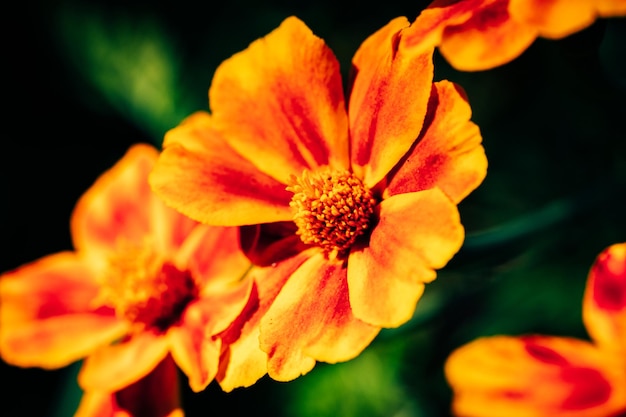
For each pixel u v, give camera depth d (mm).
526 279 225
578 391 172
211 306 182
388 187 165
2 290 209
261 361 161
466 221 234
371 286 157
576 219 209
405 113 159
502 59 152
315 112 171
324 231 167
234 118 173
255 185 173
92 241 212
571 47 173
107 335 197
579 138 227
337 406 230
